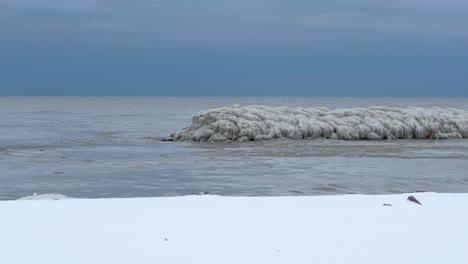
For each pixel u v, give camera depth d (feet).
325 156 57.26
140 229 13.52
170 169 46.83
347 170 46.32
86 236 12.85
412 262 11.19
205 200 17.43
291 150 63.00
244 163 51.06
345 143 71.67
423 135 80.28
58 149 65.00
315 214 15.29
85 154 59.52
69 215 15.08
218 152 61.05
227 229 13.56
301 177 41.83
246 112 79.87
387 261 11.23
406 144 71.51
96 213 15.37
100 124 119.65
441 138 79.97
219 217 14.88
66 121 131.34
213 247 12.06
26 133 90.58
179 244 12.26
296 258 11.35
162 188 36.99
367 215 15.17
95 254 11.50
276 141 73.15
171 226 13.84
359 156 57.57
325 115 84.33
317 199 17.65
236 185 37.88
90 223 14.14
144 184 38.81
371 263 11.11
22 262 11.00
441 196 18.33
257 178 41.29
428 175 43.86
